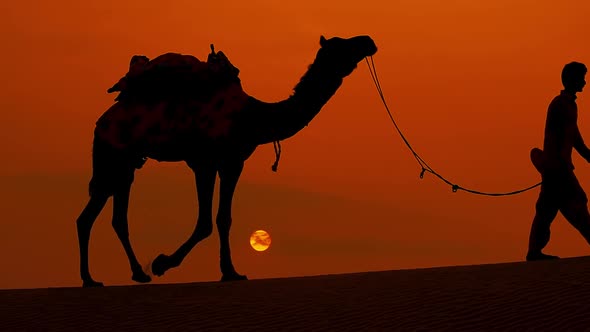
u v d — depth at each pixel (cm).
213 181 3325
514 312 2372
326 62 3319
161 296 2802
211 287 2936
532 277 2708
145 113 3288
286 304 2603
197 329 2398
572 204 3250
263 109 3319
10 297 2877
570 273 2717
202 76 3309
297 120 3322
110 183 3334
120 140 3300
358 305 2542
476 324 2305
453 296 2561
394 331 2292
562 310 2359
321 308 2536
